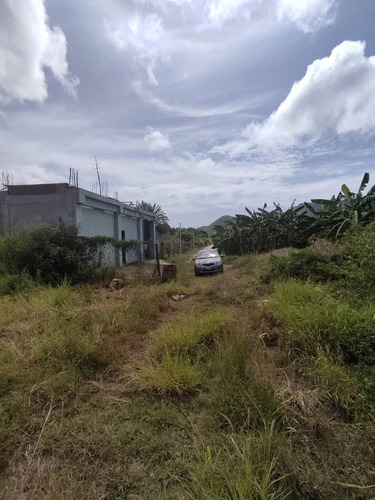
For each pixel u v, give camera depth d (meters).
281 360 3.32
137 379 3.10
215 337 3.94
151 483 1.93
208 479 1.78
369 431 2.16
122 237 17.28
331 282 5.55
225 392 2.63
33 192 11.42
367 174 11.54
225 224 28.47
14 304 5.95
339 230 10.31
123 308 5.53
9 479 2.00
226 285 7.71
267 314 4.52
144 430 2.41
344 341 3.16
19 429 2.44
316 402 2.51
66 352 3.60
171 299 7.14
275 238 20.95
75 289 7.49
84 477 2.01
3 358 3.57
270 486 1.72
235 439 2.14
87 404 2.79
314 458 2.04
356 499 1.74
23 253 8.24
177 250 41.16
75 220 11.29
